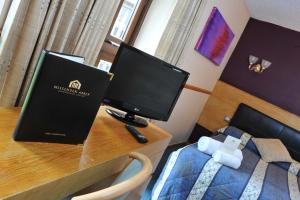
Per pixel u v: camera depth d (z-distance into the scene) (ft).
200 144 7.62
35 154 2.84
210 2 9.39
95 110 3.37
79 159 3.10
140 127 5.26
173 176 6.75
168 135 5.45
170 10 7.66
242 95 13.44
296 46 12.58
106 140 3.91
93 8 4.73
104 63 7.10
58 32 4.39
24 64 3.94
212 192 6.49
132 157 3.24
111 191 2.11
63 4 4.05
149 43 7.89
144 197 7.61
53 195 2.69
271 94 13.07
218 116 13.94
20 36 3.83
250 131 12.87
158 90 5.36
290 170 9.91
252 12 12.98
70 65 2.91
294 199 7.07
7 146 2.76
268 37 13.26
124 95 4.97
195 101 12.71
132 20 7.68
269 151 10.35
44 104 2.90
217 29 10.63
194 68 10.80
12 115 3.47
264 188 6.92
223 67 14.15
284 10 10.97
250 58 13.41
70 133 3.27
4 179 2.28
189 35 8.61
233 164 7.18
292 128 12.03
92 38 5.04
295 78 12.57
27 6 3.72
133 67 4.84
